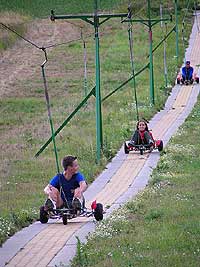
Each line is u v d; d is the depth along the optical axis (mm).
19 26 163375
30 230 37688
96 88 63219
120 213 38969
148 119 84875
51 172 59531
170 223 35250
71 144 70812
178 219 36312
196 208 39156
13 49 150250
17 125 87625
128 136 72438
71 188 39750
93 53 144000
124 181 53406
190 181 49094
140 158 61969
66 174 39719
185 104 96500
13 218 40031
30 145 73562
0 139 78250
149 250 30406
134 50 143500
